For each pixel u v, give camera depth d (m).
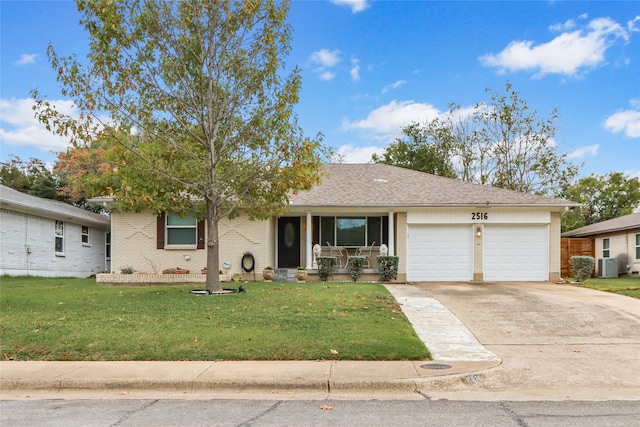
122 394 7.57
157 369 8.38
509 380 7.98
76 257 26.88
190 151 14.52
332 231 22.17
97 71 13.33
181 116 14.56
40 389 7.82
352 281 20.23
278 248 22.23
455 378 7.90
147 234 20.66
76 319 11.34
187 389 7.73
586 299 14.53
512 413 6.36
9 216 21.62
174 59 14.14
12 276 21.69
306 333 10.14
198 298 13.73
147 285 18.84
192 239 20.67
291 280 20.56
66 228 25.91
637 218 27.84
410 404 6.87
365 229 22.14
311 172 14.28
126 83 13.58
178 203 14.76
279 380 7.72
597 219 44.91
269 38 13.96
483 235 21.05
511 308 13.33
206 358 8.98
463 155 41.12
